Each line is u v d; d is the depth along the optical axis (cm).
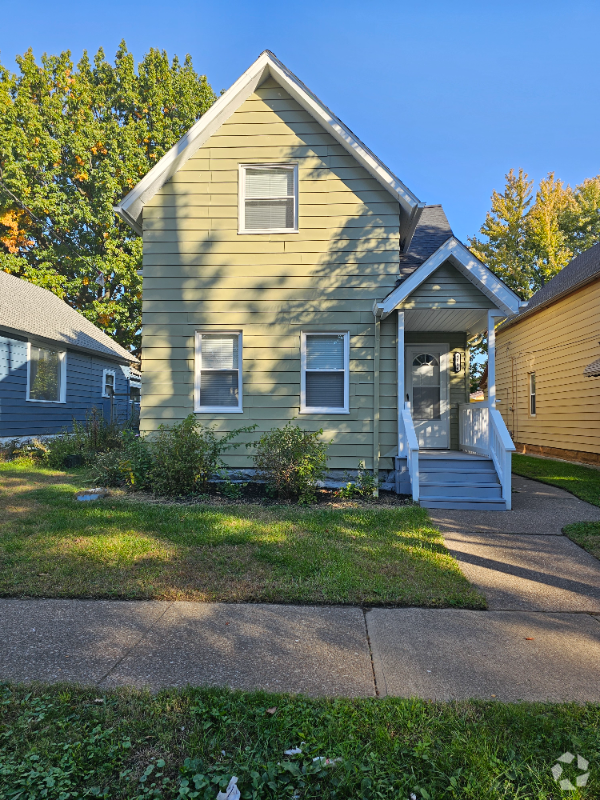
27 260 2838
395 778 244
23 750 260
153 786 238
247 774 244
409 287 895
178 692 309
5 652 363
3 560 547
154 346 1002
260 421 990
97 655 360
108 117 3012
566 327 1598
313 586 485
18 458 1412
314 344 1000
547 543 655
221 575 511
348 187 993
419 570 534
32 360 1673
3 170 2655
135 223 1038
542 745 264
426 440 1189
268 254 997
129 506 798
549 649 376
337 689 319
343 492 909
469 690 319
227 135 1005
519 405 2033
